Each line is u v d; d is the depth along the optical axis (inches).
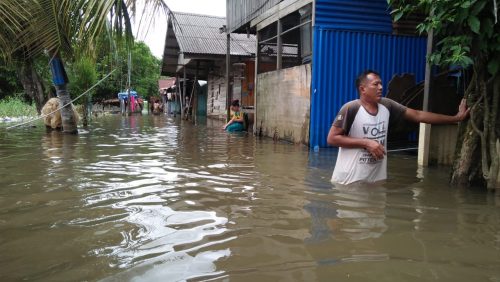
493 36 157.6
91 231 120.4
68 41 345.1
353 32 340.2
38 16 321.4
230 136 455.2
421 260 97.9
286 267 94.3
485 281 86.9
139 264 96.7
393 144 338.0
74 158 269.4
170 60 997.8
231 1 553.9
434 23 169.3
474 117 173.2
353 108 168.1
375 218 131.0
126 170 222.2
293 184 183.2
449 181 185.9
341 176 181.5
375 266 94.5
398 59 352.2
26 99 1284.4
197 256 101.2
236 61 738.8
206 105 1039.0
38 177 201.0
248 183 185.9
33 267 95.6
